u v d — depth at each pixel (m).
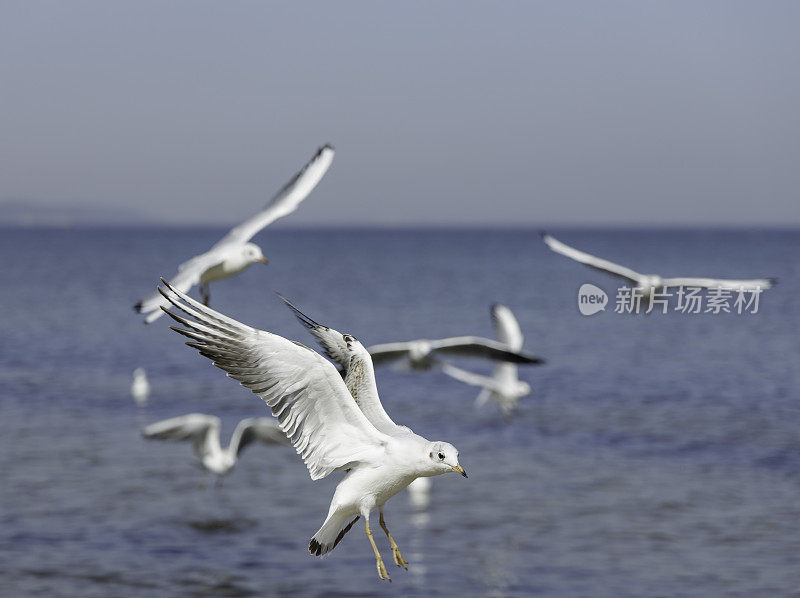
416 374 39.16
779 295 89.12
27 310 67.25
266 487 21.42
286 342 6.52
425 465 6.48
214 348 6.41
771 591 15.05
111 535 17.64
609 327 61.78
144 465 23.08
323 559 16.69
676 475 22.64
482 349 15.38
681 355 47.28
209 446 18.45
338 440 6.69
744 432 27.72
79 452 24.34
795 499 20.36
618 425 28.92
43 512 19.02
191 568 15.98
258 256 10.39
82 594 14.77
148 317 6.41
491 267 145.25
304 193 10.99
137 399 32.75
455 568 16.20
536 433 27.78
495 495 20.88
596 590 15.16
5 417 29.06
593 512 19.50
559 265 152.12
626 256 173.75
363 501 6.65
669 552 16.98
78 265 138.25
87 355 44.66
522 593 14.92
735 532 18.14
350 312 68.62
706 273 114.12
